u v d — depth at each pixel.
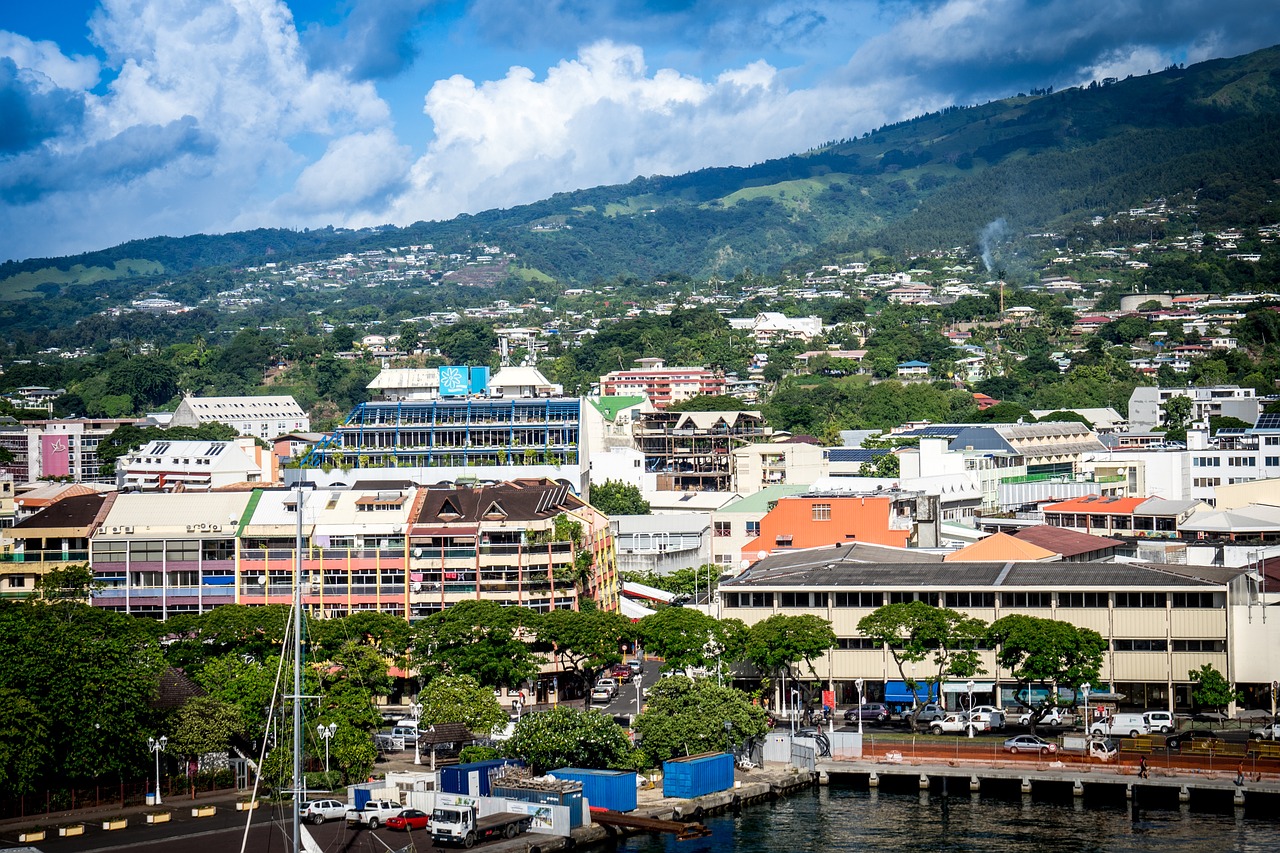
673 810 198.88
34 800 194.50
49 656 195.75
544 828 188.50
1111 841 189.25
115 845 178.25
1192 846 186.50
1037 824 197.38
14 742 188.62
